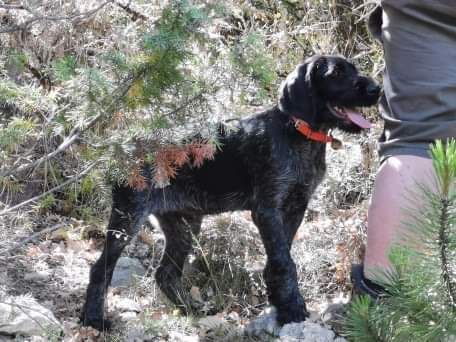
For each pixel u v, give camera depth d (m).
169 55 4.91
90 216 8.16
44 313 6.12
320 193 8.44
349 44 9.71
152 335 6.39
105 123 5.27
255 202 6.94
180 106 5.27
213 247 7.79
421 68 5.60
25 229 7.12
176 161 5.49
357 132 6.89
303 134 6.83
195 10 4.84
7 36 6.76
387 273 4.41
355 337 3.75
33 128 5.76
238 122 7.04
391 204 5.55
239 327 6.75
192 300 7.25
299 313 6.56
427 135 5.54
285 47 9.12
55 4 6.88
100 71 5.12
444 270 3.38
